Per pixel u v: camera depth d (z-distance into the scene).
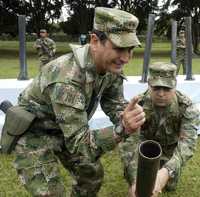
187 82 5.99
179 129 3.31
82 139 1.98
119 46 1.88
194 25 26.05
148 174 1.79
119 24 1.87
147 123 3.37
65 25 28.92
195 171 4.17
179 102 3.21
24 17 5.68
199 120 3.15
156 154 1.80
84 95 2.07
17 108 2.30
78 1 26.52
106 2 26.92
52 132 2.35
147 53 5.80
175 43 6.37
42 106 2.23
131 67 15.20
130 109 1.81
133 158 2.98
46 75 2.12
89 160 2.01
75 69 2.03
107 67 2.00
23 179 2.33
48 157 2.34
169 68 3.04
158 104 3.17
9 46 30.69
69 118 2.00
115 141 1.92
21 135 2.31
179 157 2.87
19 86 5.19
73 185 2.75
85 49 2.06
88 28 27.25
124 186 3.75
